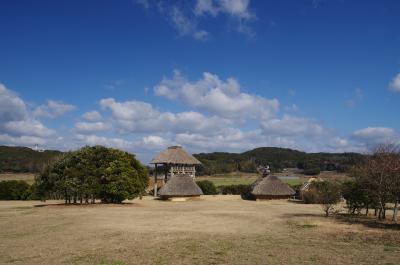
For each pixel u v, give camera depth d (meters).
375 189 31.66
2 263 15.55
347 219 31.14
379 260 15.75
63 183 43.44
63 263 15.40
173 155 66.75
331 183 39.50
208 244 19.38
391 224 27.91
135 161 48.47
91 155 44.97
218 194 75.94
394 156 31.25
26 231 24.47
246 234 22.86
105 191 45.56
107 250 17.91
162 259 15.94
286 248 18.33
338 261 15.55
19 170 115.31
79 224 27.58
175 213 36.09
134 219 30.84
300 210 40.97
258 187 62.06
